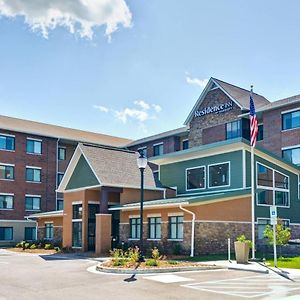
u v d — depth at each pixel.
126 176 32.22
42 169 50.41
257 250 27.92
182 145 51.06
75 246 32.84
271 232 23.28
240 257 20.66
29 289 14.32
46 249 35.34
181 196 32.12
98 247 29.88
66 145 53.62
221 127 44.56
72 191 33.31
